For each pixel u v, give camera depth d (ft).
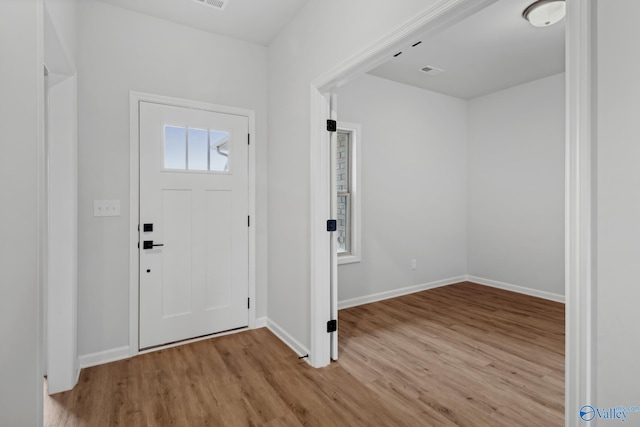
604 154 3.14
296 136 8.75
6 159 3.15
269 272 10.38
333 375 7.46
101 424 5.79
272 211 10.16
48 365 6.73
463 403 6.40
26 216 3.63
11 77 3.25
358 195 12.63
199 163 9.36
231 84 9.88
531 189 13.83
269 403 6.40
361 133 12.71
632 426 3.00
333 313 8.15
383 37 5.73
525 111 13.96
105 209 8.09
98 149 8.02
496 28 9.29
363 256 12.89
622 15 3.03
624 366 3.04
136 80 8.50
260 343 9.18
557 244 13.05
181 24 9.12
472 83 13.84
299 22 8.56
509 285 14.66
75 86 7.22
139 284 8.53
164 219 8.85
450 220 15.69
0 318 3.01
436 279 15.24
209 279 9.53
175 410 6.18
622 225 3.04
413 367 7.82
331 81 7.35
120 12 8.33
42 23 4.06
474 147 15.96
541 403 6.40
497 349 8.79
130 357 8.34
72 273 6.95
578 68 3.26
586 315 3.24
